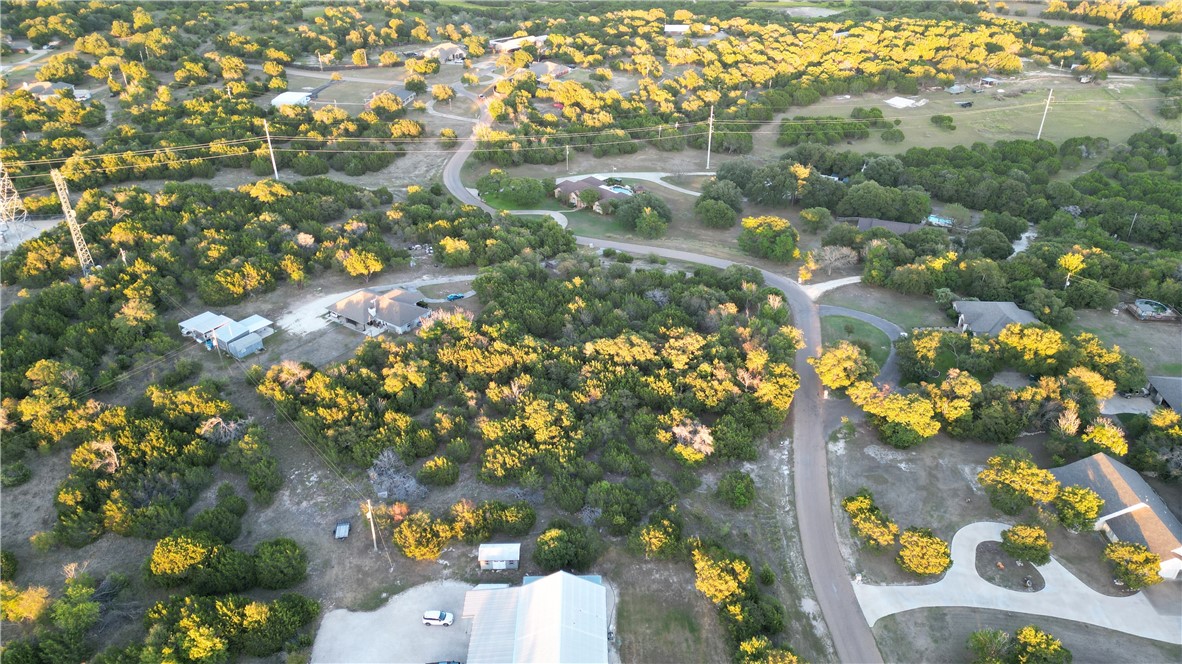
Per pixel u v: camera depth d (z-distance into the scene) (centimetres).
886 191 17900
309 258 15400
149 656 7025
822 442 10869
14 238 16200
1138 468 10056
